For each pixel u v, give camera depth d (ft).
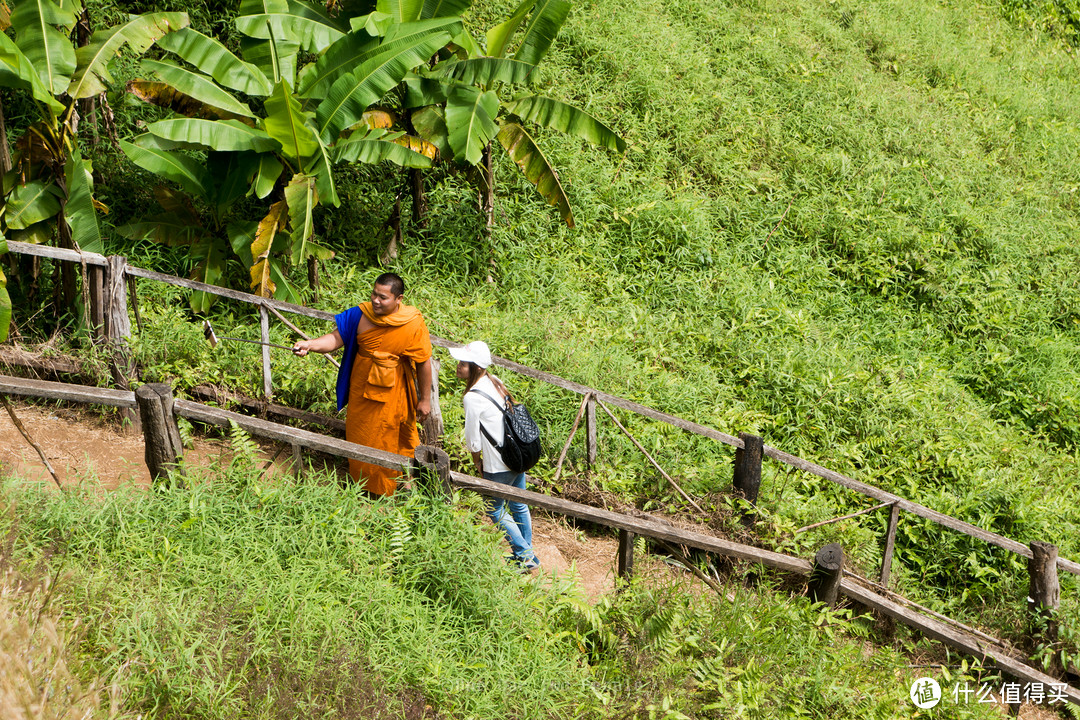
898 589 41.68
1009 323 65.67
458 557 26.05
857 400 51.57
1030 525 45.85
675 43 77.00
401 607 24.12
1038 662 37.81
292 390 39.40
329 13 49.32
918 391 54.54
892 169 74.64
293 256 40.63
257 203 49.96
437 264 52.95
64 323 39.93
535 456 31.27
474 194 56.34
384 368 32.42
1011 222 74.59
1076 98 99.35
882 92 83.56
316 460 37.42
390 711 21.08
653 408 46.83
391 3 46.11
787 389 52.49
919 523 45.34
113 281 36.81
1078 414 59.31
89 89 39.32
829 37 88.69
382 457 28.45
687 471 41.81
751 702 25.76
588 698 24.12
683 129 68.90
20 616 19.03
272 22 45.21
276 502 26.84
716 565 37.50
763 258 64.44
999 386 61.00
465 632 24.67
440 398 41.47
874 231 67.87
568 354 47.93
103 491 26.61
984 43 102.37
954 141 81.30
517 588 26.86
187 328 40.27
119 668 19.17
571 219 52.16
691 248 61.21
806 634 30.73
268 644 21.42
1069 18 114.11
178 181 42.50
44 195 39.17
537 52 49.75
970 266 69.15
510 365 39.19
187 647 20.68
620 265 59.47
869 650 36.68
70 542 23.35
